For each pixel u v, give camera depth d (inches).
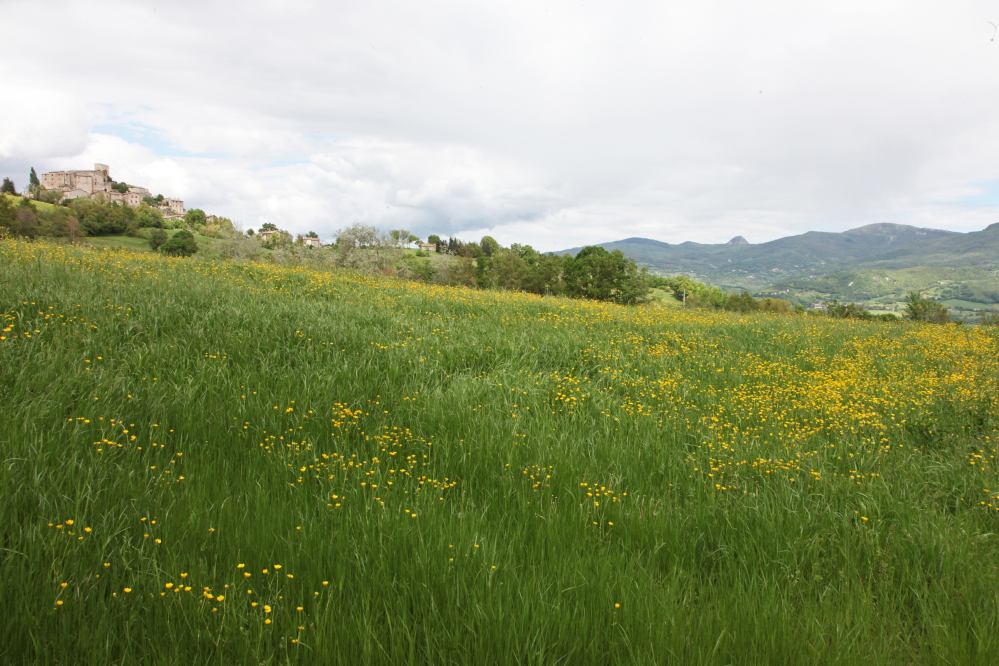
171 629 90.9
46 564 100.7
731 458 199.8
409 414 216.4
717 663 95.7
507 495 155.6
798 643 100.1
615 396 287.1
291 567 110.8
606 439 212.1
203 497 134.8
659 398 290.0
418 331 350.3
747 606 110.5
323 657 88.1
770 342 474.9
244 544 117.2
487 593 106.0
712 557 137.1
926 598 120.6
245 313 310.5
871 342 489.4
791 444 218.5
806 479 181.5
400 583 107.6
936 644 104.0
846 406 275.6
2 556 101.4
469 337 351.3
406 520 129.9
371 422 208.2
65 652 83.0
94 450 150.6
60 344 221.1
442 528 129.5
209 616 94.3
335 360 268.7
